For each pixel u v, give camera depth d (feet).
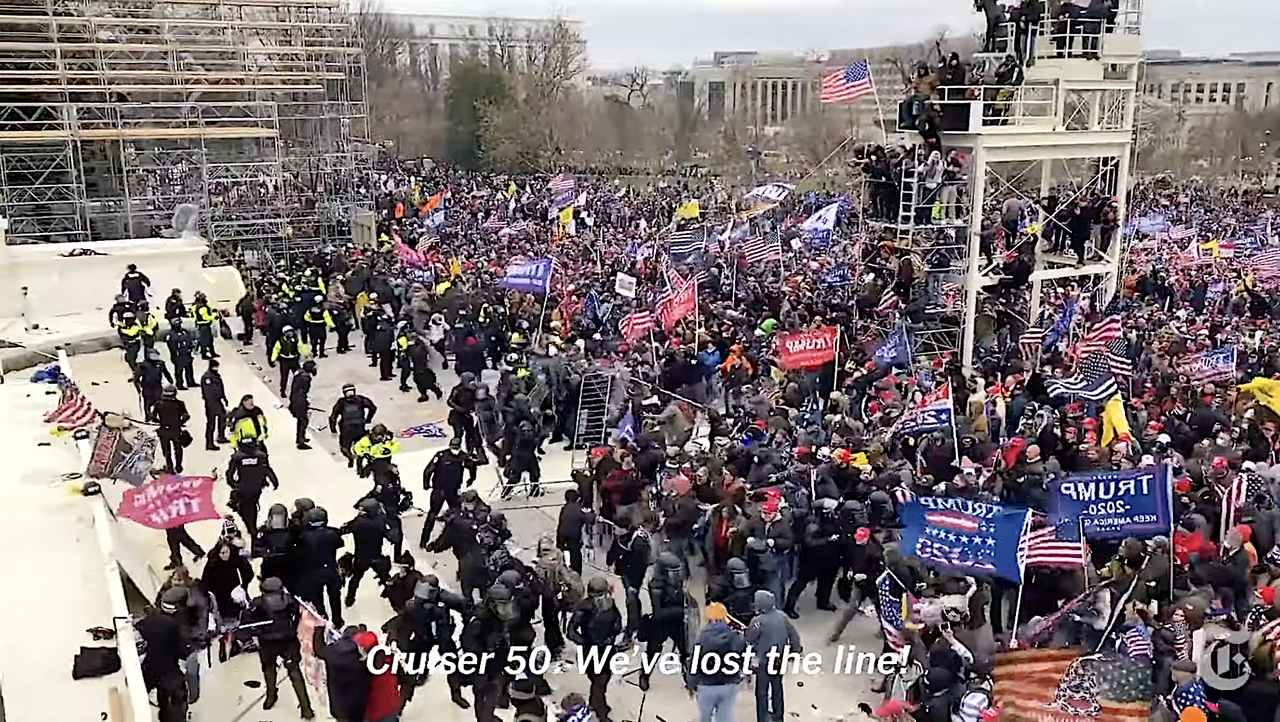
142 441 53.36
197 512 40.73
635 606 42.04
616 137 280.92
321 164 143.23
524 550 50.90
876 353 68.74
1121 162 83.10
